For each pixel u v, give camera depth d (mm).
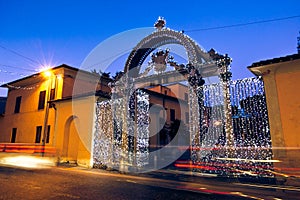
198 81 9617
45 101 17594
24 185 6203
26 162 13297
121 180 7551
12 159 14430
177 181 7488
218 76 9242
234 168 8352
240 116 8531
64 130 13703
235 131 8523
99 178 7859
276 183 7062
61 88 16812
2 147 18125
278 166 7340
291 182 6906
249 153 8141
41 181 6891
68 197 4973
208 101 9383
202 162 9070
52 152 13859
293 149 7215
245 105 8484
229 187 6527
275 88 7891
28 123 18281
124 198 5027
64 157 13242
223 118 8992
